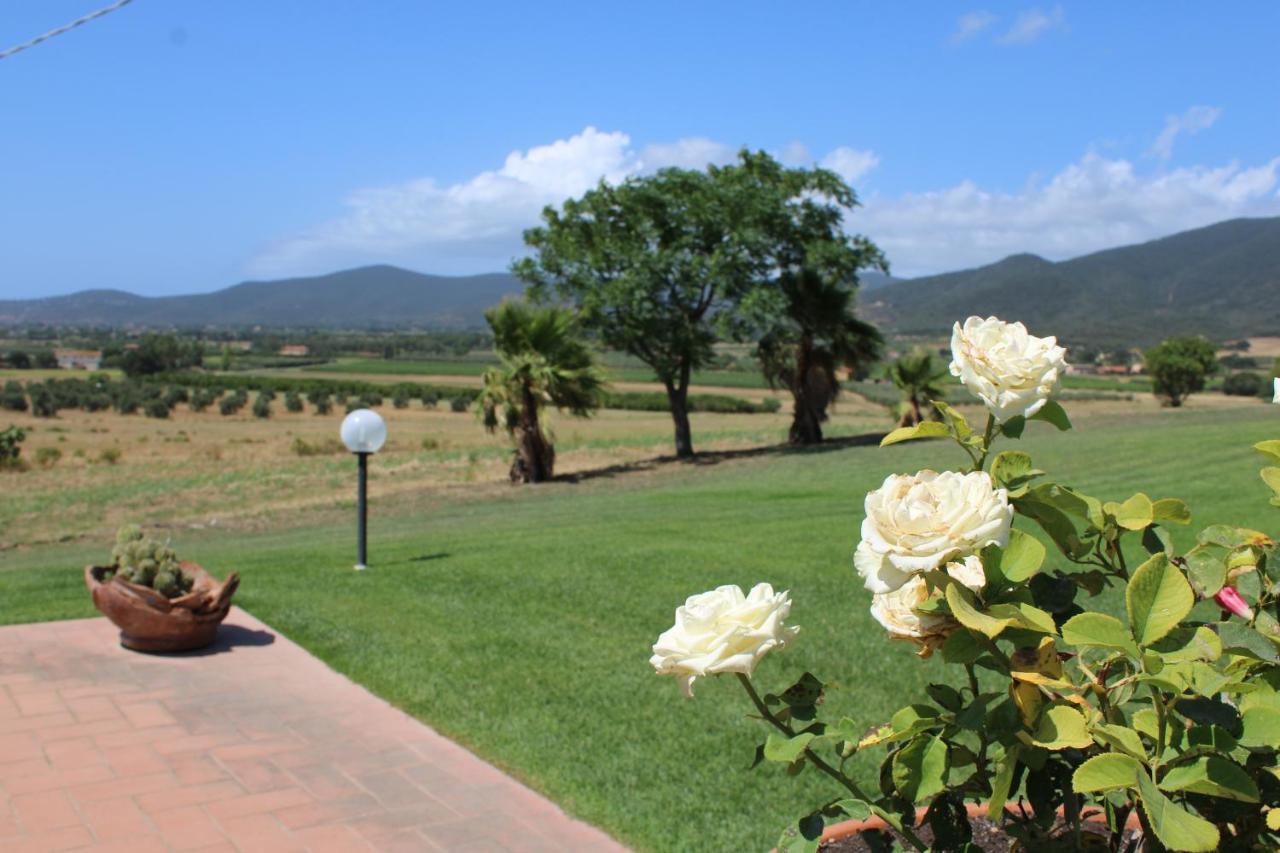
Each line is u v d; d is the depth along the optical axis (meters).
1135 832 2.13
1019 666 1.61
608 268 27.48
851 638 6.49
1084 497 1.77
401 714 5.49
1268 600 1.72
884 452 24.52
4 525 22.39
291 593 8.59
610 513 15.82
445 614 7.63
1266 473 1.89
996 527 1.39
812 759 1.79
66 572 10.72
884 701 5.24
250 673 6.30
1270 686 1.52
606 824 4.06
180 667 6.45
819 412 29.98
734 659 1.51
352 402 90.31
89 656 6.73
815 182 27.84
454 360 186.38
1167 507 1.77
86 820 4.20
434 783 4.55
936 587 1.54
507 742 4.97
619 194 27.78
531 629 7.10
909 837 1.71
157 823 4.17
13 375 133.25
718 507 15.38
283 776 4.66
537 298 27.48
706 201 27.38
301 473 32.12
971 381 1.59
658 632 6.95
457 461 34.03
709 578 8.61
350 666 6.32
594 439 40.38
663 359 28.14
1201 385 45.38
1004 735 1.54
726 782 4.40
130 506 25.12
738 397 90.19
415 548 11.48
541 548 10.65
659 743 4.88
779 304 26.19
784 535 11.01
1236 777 1.35
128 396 85.19
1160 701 1.42
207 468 36.47
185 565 7.28
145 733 5.23
